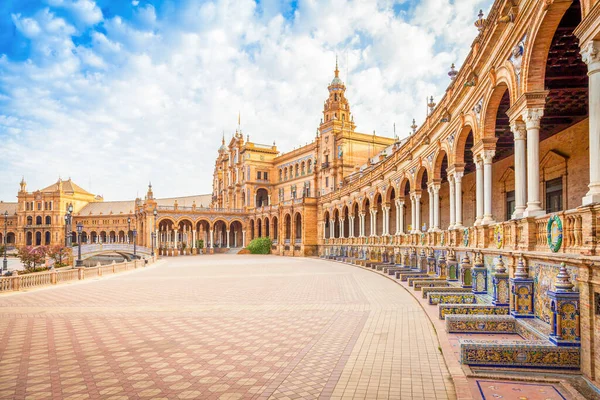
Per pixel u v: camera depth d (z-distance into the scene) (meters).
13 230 123.50
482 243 14.65
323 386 7.53
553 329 8.02
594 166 7.36
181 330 12.35
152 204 75.75
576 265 7.89
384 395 7.05
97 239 121.06
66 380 8.02
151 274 33.75
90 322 13.70
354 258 45.59
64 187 127.56
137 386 7.66
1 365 8.98
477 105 15.98
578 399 6.36
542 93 10.63
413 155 28.91
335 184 66.56
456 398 6.84
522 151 11.66
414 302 16.23
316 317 14.02
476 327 10.51
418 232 27.70
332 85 71.69
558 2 9.30
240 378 8.03
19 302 18.41
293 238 67.81
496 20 12.49
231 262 50.81
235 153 94.44
